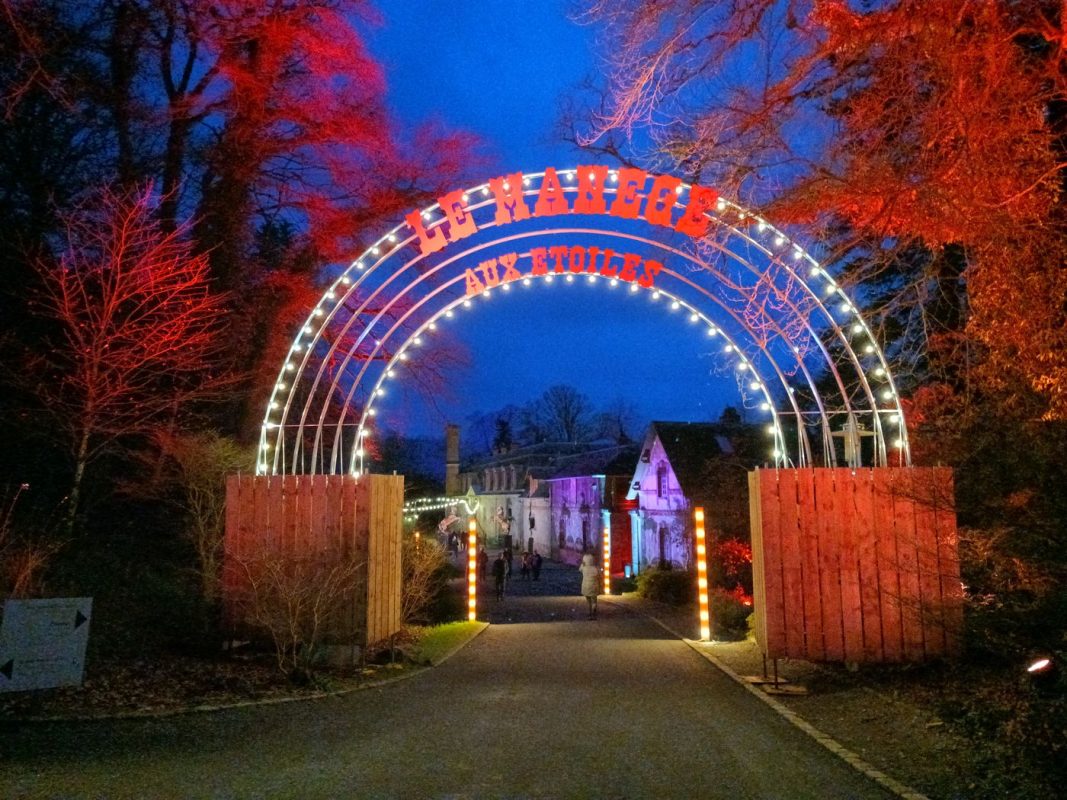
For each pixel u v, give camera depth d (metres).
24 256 14.89
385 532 12.56
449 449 54.00
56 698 8.84
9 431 14.51
